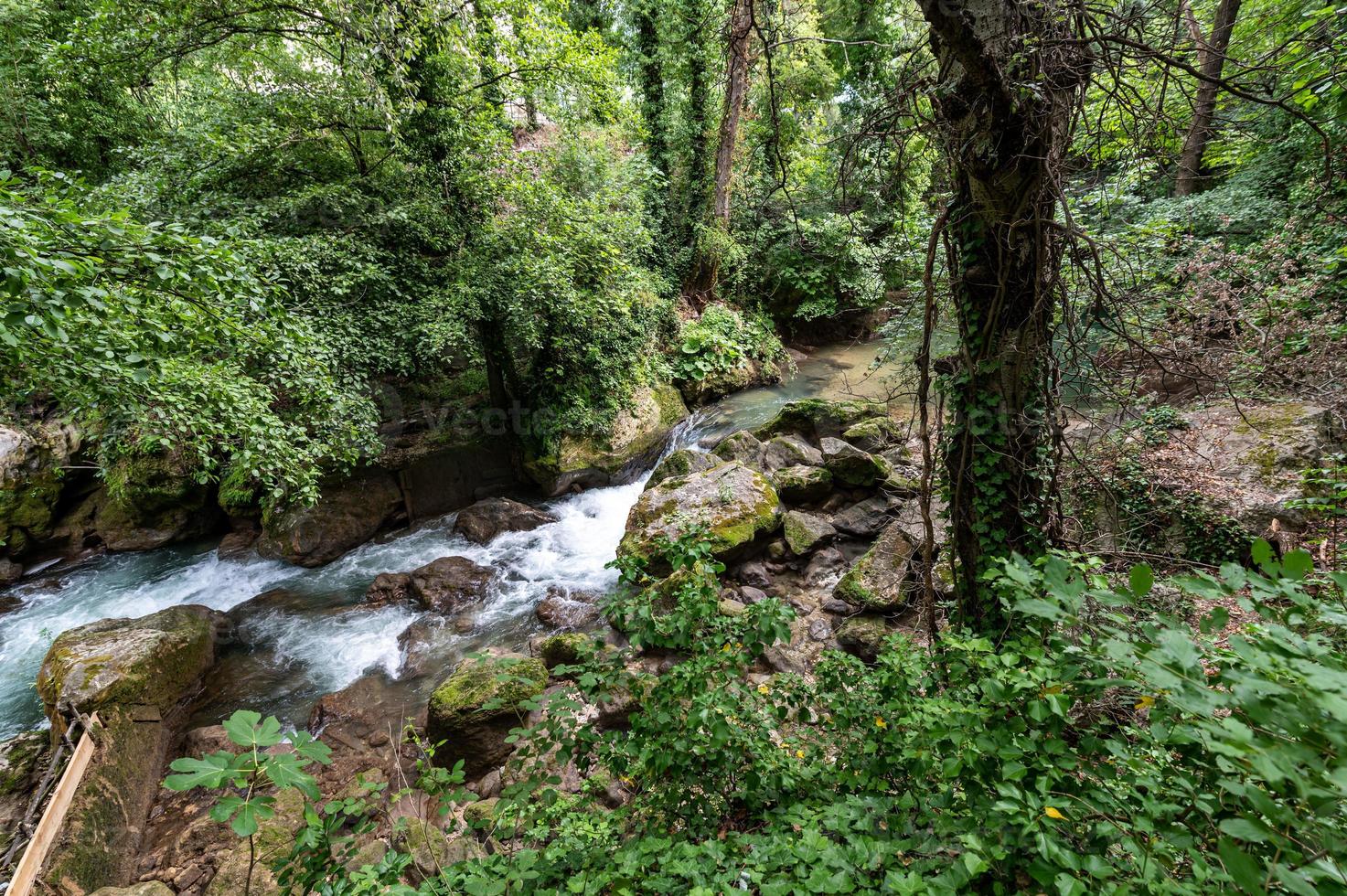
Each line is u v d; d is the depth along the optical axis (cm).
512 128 959
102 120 966
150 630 541
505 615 653
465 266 749
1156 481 416
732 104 1163
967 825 158
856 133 337
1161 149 305
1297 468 404
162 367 348
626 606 253
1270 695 95
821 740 251
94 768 405
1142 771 130
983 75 237
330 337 600
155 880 366
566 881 193
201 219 603
